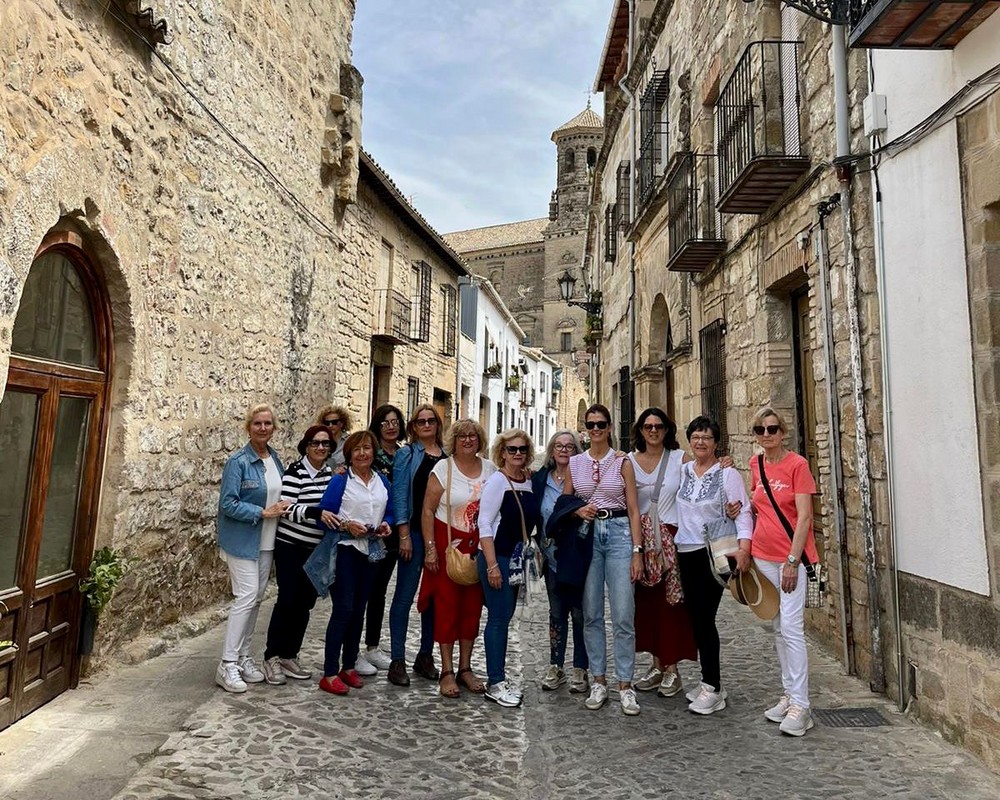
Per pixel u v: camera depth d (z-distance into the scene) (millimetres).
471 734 3773
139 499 4828
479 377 23141
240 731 3693
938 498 3775
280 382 7387
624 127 14805
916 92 4008
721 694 4191
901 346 4156
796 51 5805
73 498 4289
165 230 5070
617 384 15625
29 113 3428
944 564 3717
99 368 4496
